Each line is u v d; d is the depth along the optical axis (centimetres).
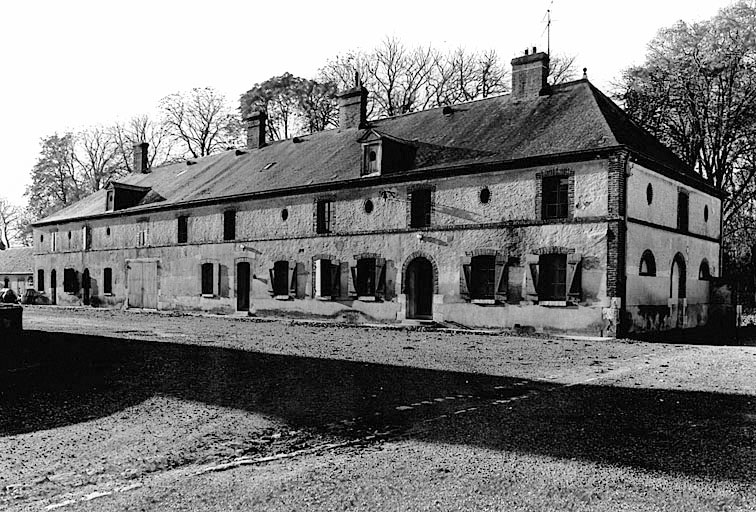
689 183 2419
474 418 845
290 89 4519
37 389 1043
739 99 2952
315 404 937
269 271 2841
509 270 2098
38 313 3177
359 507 520
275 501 534
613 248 1897
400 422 826
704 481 579
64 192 5753
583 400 966
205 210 3175
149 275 3472
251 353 1511
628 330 1952
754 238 3306
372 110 4294
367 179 2461
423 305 2392
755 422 816
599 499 535
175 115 4944
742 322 2900
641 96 3108
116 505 529
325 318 2617
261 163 3244
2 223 8725
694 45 3014
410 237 2353
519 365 1341
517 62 2491
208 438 750
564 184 2025
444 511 511
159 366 1289
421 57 4212
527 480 583
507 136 2253
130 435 764
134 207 3575
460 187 2227
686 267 2384
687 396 1001
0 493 564
